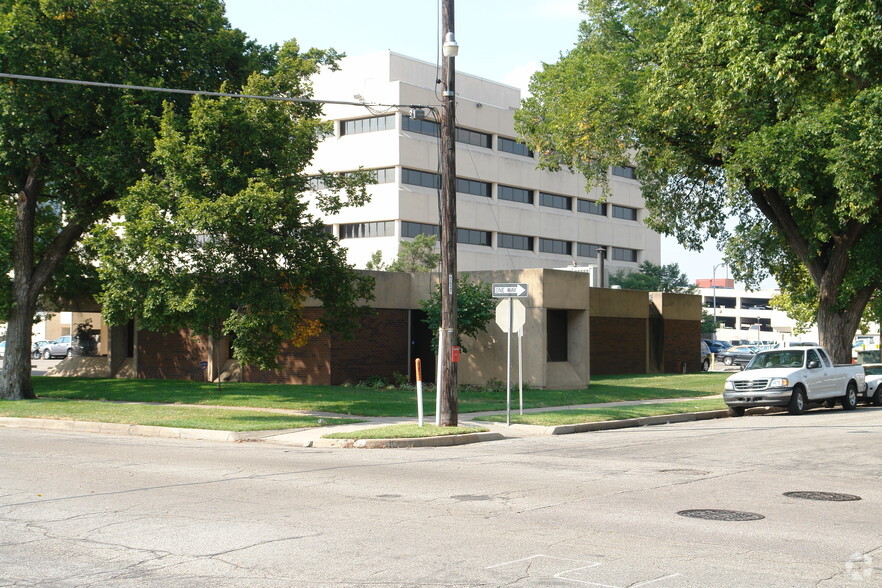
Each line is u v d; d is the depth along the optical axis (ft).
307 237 75.56
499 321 65.77
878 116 63.10
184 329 110.32
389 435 54.39
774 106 84.99
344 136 235.20
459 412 71.92
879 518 29.43
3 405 76.74
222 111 70.23
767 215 100.89
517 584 20.79
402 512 30.09
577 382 99.60
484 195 251.39
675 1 78.38
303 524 27.99
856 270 95.66
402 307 105.70
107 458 45.34
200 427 59.72
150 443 54.13
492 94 266.36
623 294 132.57
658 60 96.32
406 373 106.42
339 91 238.27
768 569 22.26
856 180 73.41
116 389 93.81
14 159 79.56
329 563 22.89
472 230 247.50
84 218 87.71
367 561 23.09
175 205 70.90
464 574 21.74
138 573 21.97
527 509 30.71
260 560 23.25
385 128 229.45
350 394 85.87
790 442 54.13
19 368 86.12
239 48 86.69
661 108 87.86
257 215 67.15
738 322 400.06
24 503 31.76
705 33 68.80
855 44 54.29
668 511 30.42
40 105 75.82
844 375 84.58
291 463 43.75
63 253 89.15
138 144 77.77
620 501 32.45
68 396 88.53
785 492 34.83
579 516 29.43
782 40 60.80
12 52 73.05
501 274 98.99
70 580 21.38
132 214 70.74
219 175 71.05
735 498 33.30
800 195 80.94
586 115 100.53
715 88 73.26
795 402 77.20
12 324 86.28
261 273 70.64
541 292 95.14
